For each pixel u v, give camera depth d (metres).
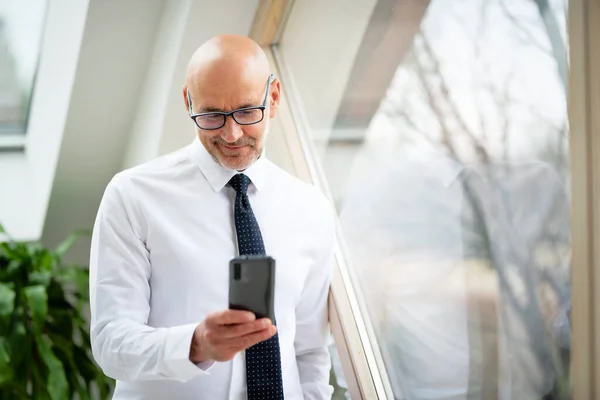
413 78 2.25
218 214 2.09
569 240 1.74
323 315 2.28
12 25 3.13
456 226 2.11
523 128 1.86
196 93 1.94
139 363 1.84
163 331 1.84
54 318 3.20
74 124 3.22
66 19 2.88
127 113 3.25
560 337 1.78
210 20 2.69
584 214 1.67
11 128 3.56
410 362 2.31
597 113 1.64
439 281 2.18
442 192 2.15
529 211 1.85
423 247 2.24
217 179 2.11
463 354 2.10
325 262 2.23
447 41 2.11
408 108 2.28
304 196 2.22
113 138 3.35
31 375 3.06
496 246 1.97
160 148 3.00
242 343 1.70
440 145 2.15
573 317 1.71
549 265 1.80
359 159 2.52
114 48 2.97
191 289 2.03
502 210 1.94
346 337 2.39
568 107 1.70
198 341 1.77
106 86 3.11
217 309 2.03
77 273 3.26
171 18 2.80
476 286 2.04
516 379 1.93
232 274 1.70
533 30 1.81
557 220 1.77
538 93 1.81
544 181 1.80
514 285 1.91
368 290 2.50
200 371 1.81
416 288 2.27
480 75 1.99
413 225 2.27
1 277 3.13
